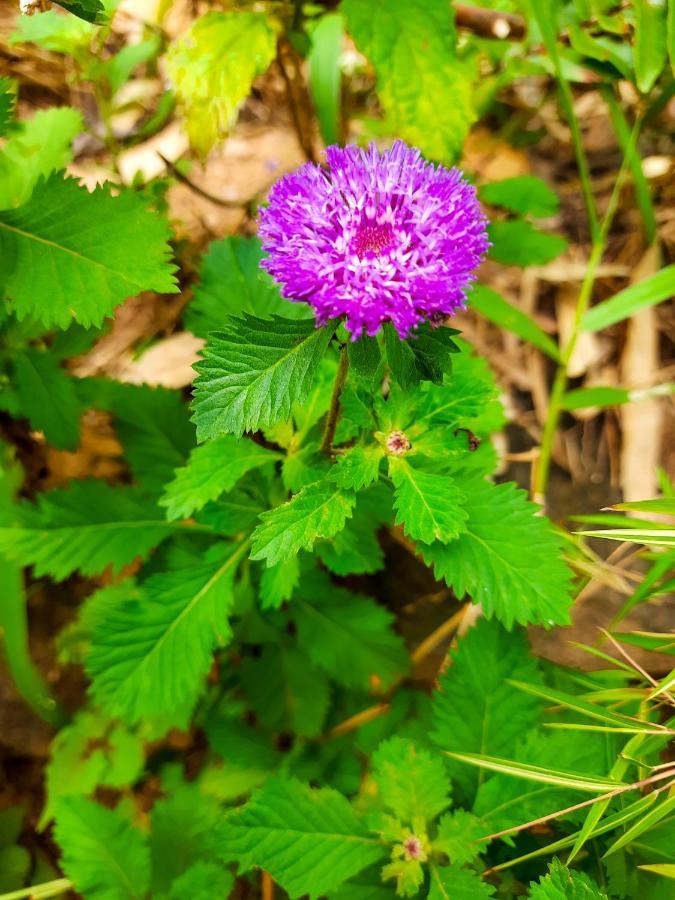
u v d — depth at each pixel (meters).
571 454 0.18
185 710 0.15
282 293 0.09
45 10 0.12
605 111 0.21
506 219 0.20
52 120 0.15
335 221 0.09
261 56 0.14
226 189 0.20
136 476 0.15
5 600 0.14
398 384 0.09
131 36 0.21
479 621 0.13
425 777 0.12
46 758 0.16
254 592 0.15
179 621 0.13
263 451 0.12
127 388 0.16
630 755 0.11
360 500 0.13
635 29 0.15
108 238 0.11
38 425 0.15
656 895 0.11
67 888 0.14
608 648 0.15
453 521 0.10
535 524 0.11
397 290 0.09
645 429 0.18
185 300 0.19
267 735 0.15
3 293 0.11
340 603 0.16
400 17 0.13
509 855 0.13
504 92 0.21
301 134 0.20
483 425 0.14
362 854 0.12
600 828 0.10
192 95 0.14
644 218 0.18
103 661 0.13
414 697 0.16
